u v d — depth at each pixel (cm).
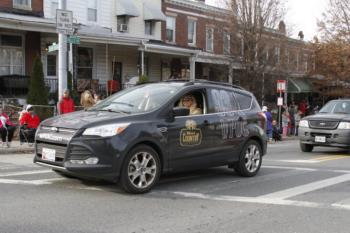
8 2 2203
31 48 2277
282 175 995
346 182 916
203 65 3231
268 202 734
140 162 762
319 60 3594
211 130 871
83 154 714
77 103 2016
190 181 899
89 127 720
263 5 2745
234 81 2873
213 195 777
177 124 809
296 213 670
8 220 602
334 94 3675
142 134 751
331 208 702
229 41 2817
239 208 692
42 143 774
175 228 584
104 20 2648
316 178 960
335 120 1462
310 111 3638
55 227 575
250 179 938
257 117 985
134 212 655
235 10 2744
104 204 695
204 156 860
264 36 2777
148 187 772
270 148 1723
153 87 867
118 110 808
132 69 2802
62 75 1525
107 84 2458
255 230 584
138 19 2848
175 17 3111
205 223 609
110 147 717
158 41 2766
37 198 723
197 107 876
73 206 679
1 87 2100
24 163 1113
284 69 2888
